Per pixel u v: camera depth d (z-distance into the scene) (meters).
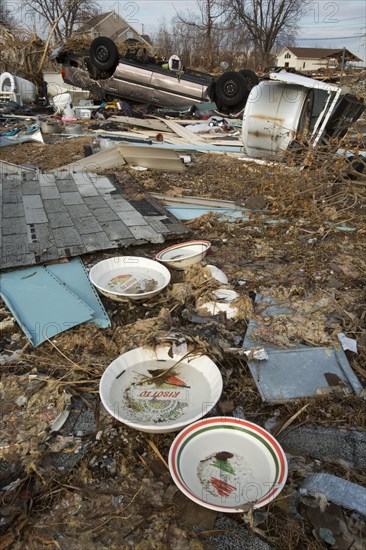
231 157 8.16
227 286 3.52
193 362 2.61
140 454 2.13
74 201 5.34
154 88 12.56
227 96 12.26
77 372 2.64
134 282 3.47
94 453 2.13
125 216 4.88
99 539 1.75
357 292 3.64
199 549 1.72
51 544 1.72
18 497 1.91
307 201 5.46
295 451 2.17
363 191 5.70
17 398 2.42
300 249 4.43
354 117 7.07
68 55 13.24
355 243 4.63
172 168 7.13
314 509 1.82
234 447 2.04
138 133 10.50
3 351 2.80
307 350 2.87
